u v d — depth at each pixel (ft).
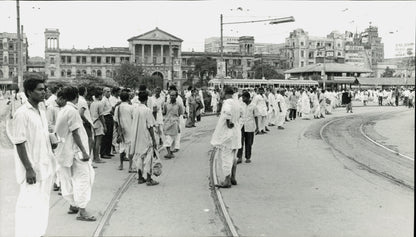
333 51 469.98
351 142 64.75
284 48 516.73
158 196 31.83
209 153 53.01
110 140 49.26
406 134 75.97
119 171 41.50
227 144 34.65
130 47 482.69
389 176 39.50
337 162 46.88
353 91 276.62
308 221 25.85
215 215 27.04
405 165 45.47
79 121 26.66
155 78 329.93
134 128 35.53
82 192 26.05
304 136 72.28
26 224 21.61
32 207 21.75
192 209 28.37
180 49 480.23
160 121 48.73
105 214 27.14
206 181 37.11
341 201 30.53
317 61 418.31
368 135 74.33
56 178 32.86
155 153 35.42
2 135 59.26
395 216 26.91
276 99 85.05
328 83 344.49
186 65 490.49
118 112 41.86
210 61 408.05
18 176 21.88
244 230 24.16
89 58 479.00
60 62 473.26
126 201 30.35
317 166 44.45
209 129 83.87
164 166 44.34
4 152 50.88
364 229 24.34
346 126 91.15
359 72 355.77
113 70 479.41
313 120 107.45
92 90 45.93
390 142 65.05
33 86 22.18
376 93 238.07
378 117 118.21
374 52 531.09
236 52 511.81
